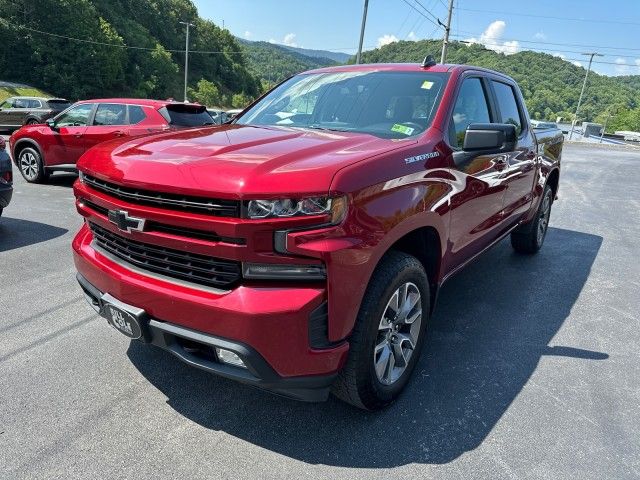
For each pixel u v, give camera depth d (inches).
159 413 102.7
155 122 346.0
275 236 79.4
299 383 85.0
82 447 91.8
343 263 82.7
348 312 86.2
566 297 178.5
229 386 113.3
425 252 117.3
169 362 122.0
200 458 90.2
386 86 135.7
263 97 156.0
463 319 155.5
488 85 156.1
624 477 89.0
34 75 2341.3
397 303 102.1
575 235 278.1
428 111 123.6
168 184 84.4
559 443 97.7
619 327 154.6
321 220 80.4
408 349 110.0
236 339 81.3
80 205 109.2
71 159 350.0
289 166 84.3
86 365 119.2
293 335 81.4
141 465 87.9
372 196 88.3
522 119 182.9
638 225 313.6
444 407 108.4
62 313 146.0
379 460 91.4
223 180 80.9
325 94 141.2
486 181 136.9
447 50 1269.7
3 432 94.7
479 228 140.9
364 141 106.2
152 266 91.9
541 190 207.3
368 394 98.3
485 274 200.1
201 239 83.4
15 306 149.9
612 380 122.4
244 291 81.4
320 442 95.7
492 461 92.0
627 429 103.0
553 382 120.5
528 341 142.3
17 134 362.9
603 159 880.9
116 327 99.4
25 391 108.0
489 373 123.6
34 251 202.2
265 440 95.7
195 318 84.3
